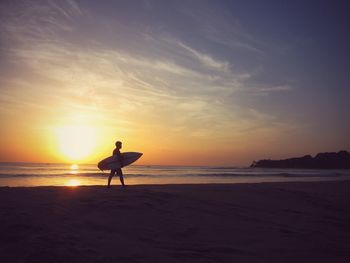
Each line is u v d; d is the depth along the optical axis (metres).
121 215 7.52
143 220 7.22
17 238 5.29
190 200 9.93
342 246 6.17
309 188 16.48
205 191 12.47
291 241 6.32
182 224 7.10
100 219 7.00
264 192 13.14
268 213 9.12
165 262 4.71
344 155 134.25
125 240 5.65
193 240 6.00
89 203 8.49
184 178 39.69
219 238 6.23
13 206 7.57
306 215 9.26
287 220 8.38
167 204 9.09
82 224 6.47
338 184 21.09
